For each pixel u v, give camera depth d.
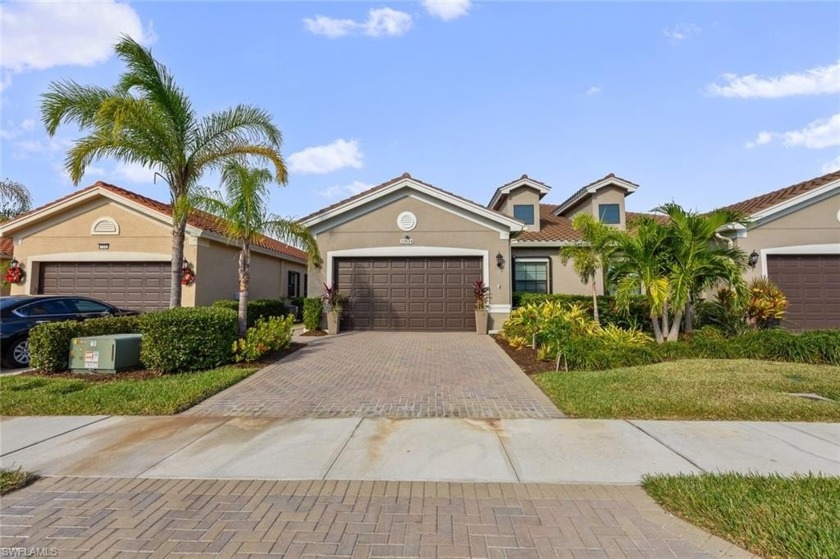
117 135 9.02
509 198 18.52
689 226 10.77
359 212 14.79
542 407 6.43
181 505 3.66
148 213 15.20
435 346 11.62
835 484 3.83
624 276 11.48
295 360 9.79
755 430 5.36
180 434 5.38
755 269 13.84
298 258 23.41
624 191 18.16
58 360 8.75
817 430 5.35
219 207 10.57
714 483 3.88
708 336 10.89
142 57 9.88
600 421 5.75
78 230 15.37
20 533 3.25
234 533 3.23
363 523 3.36
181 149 10.65
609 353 9.27
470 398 6.91
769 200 15.45
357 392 7.28
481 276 14.69
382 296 14.77
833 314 13.97
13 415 6.15
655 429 5.41
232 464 4.49
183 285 15.08
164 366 8.48
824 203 13.98
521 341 11.29
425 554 2.96
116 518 3.46
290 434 5.36
